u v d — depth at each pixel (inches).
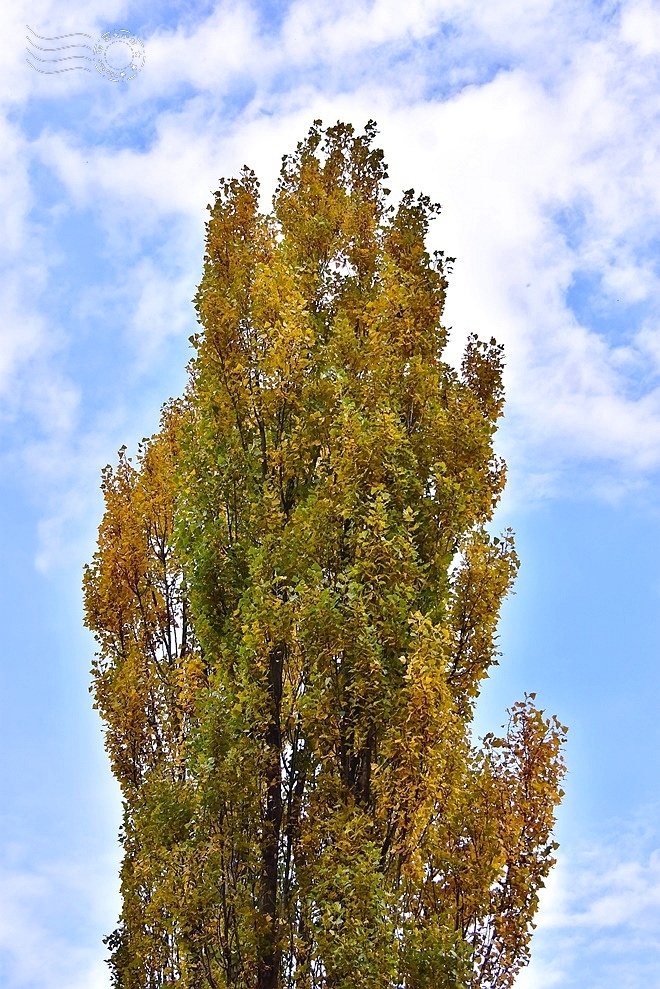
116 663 755.4
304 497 601.0
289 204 718.5
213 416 626.8
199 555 601.3
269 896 530.3
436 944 493.4
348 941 472.1
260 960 518.9
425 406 610.5
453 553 597.9
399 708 519.8
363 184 743.1
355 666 515.5
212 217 677.3
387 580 536.1
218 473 610.2
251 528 594.2
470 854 538.0
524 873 543.5
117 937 691.4
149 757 730.8
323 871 497.0
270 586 542.6
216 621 599.2
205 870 523.8
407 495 576.1
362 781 542.9
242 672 540.4
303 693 542.6
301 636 525.7
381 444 560.4
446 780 517.3
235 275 648.4
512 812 555.2
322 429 594.6
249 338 631.8
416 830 526.6
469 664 597.6
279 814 538.9
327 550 551.2
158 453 797.9
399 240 690.8
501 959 535.8
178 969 642.2
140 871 658.8
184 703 682.8
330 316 679.1
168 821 567.5
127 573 770.8
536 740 569.0
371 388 599.8
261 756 530.9
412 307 652.1
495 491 658.2
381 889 481.1
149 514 783.7
